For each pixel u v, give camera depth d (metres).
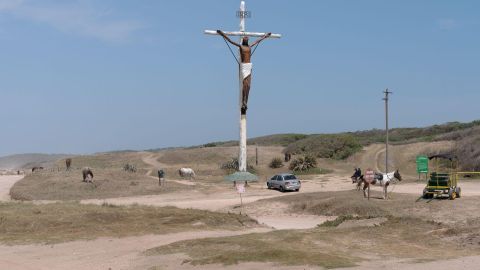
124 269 15.85
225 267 14.67
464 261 14.56
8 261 17.36
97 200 44.72
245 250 16.41
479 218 26.25
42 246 19.64
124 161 100.62
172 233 22.11
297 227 27.73
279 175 49.94
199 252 16.78
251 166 74.81
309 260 14.91
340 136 89.12
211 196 46.84
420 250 17.17
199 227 23.78
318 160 81.75
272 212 34.59
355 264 14.51
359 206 31.73
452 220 26.75
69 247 19.41
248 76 50.72
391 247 17.73
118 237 21.17
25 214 24.95
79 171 64.75
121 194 48.88
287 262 14.74
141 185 53.09
